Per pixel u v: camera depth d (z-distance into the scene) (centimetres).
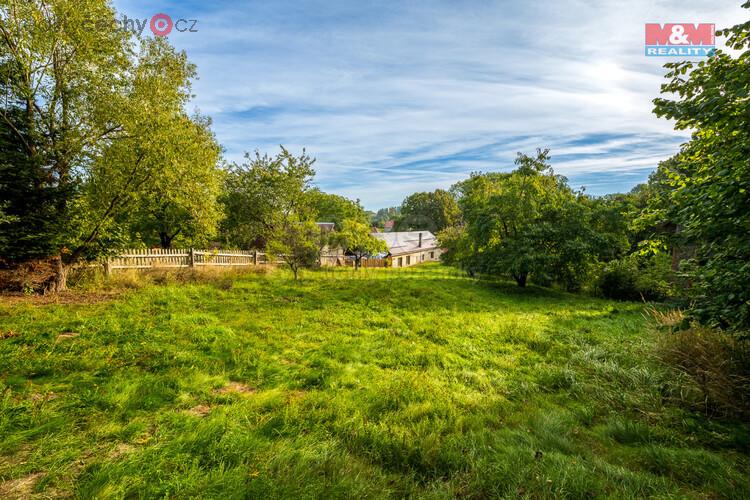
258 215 2011
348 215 3531
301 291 1142
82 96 906
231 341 574
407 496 243
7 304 706
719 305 338
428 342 661
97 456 255
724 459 299
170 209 1703
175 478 230
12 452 249
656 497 242
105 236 955
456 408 386
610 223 1569
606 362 554
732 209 312
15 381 360
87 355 452
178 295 916
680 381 446
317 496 225
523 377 505
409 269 2539
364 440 306
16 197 788
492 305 1151
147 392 365
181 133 952
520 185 1677
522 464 278
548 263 1462
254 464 255
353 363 519
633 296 1472
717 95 310
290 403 369
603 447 327
